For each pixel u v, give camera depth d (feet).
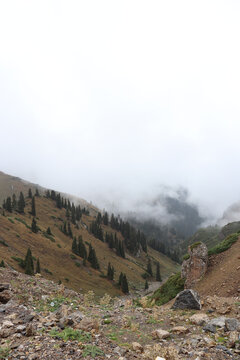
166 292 93.97
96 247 472.85
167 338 28.02
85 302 45.52
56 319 27.66
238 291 61.82
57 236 417.69
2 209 411.54
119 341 25.48
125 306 44.60
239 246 84.79
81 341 21.67
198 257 85.56
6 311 30.71
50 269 269.85
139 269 477.77
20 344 20.30
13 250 260.01
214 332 29.07
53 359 17.85
